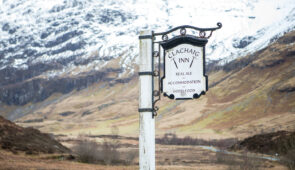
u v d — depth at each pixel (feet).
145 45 36.88
